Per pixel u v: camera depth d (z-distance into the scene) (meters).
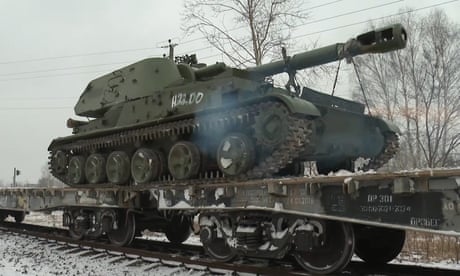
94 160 14.42
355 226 9.50
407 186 6.85
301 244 8.52
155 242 14.45
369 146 11.80
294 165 10.48
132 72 14.68
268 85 10.85
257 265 9.52
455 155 34.00
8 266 11.09
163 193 11.55
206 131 11.09
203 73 12.26
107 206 13.58
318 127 10.16
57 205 16.06
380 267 10.02
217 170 11.52
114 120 14.45
